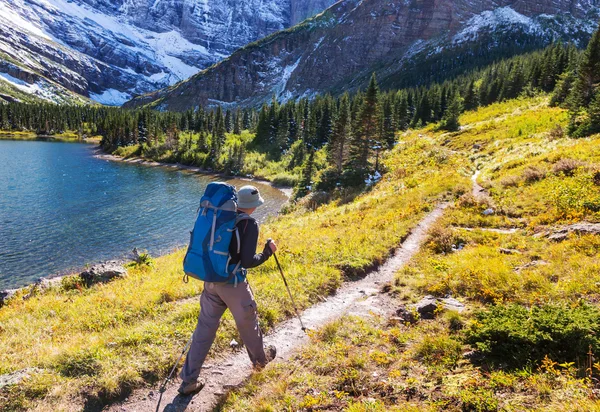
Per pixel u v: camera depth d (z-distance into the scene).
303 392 4.48
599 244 8.73
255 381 4.84
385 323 6.43
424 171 31.23
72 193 54.28
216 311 4.55
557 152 20.72
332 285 8.61
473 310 6.27
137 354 5.45
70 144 140.62
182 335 5.99
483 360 4.76
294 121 108.38
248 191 4.41
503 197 16.31
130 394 4.77
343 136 49.06
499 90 84.50
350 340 5.80
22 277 25.09
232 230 4.14
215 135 104.94
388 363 4.95
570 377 3.98
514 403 3.68
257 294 7.47
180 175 79.00
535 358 4.52
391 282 8.68
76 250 30.61
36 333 7.43
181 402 4.58
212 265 4.08
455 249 11.12
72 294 11.88
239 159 84.06
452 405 3.85
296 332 6.34
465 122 60.94
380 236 12.60
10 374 4.91
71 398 4.56
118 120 130.00
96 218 40.91
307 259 10.37
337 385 4.55
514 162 22.41
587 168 15.55
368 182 38.34
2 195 50.81
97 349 5.54
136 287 10.52
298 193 49.03
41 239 33.25
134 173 78.75
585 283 6.61
